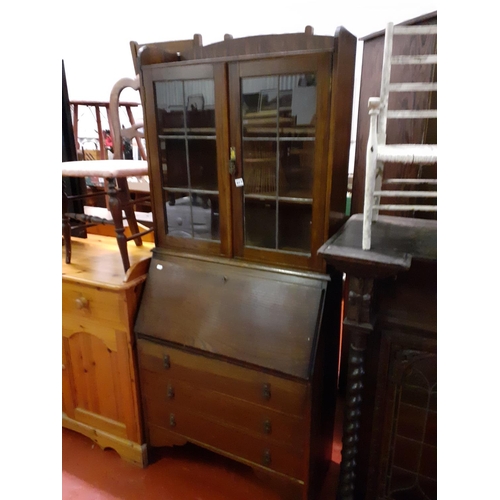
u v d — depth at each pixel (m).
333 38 1.05
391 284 1.06
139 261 1.43
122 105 2.10
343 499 1.20
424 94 1.37
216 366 1.27
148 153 1.37
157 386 1.43
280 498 1.41
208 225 1.37
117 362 1.46
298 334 1.15
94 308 1.44
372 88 1.55
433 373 1.07
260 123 1.17
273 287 1.23
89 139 2.46
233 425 1.31
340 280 1.34
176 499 1.41
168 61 1.34
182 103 1.27
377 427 1.18
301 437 1.19
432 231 1.13
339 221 1.26
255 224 1.28
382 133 1.05
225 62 1.14
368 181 0.93
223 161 1.24
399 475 1.20
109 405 1.55
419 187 1.45
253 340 1.20
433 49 1.33
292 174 1.18
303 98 1.10
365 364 1.17
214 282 1.32
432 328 1.03
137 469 1.54
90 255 1.68
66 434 1.73
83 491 1.44
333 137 1.08
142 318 1.39
